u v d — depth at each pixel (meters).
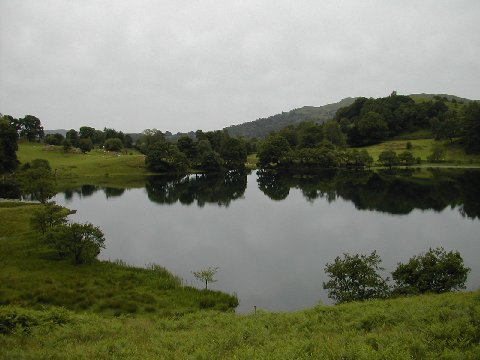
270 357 12.98
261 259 45.66
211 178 139.75
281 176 144.12
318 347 13.79
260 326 19.22
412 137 198.62
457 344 12.81
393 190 97.62
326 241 53.50
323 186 111.75
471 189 94.00
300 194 98.25
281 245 51.81
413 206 76.94
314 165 163.75
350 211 74.56
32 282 32.22
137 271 37.88
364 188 103.69
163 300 30.52
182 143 171.50
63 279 33.47
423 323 16.05
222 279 38.75
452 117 174.75
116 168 148.62
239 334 17.45
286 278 39.00
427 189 96.62
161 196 98.38
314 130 196.00
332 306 23.33
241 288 36.22
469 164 145.88
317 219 68.25
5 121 129.62
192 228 62.78
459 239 52.69
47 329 19.12
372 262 29.44
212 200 91.75
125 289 32.53
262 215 72.94
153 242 53.94
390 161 148.00
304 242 53.25
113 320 22.94
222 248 50.66
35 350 15.77
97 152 183.00
